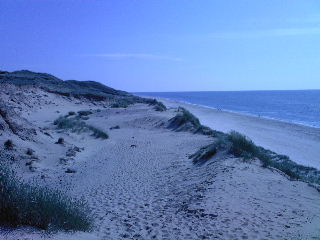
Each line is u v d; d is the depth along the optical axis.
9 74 68.50
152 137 23.53
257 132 33.00
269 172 11.29
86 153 17.03
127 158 16.25
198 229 6.77
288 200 8.27
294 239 5.86
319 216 7.09
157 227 7.26
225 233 6.38
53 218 5.93
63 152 15.80
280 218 6.98
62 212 6.27
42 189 6.92
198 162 13.75
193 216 7.57
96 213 8.45
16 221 5.43
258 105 97.06
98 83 88.50
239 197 8.39
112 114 36.66
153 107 41.41
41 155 14.34
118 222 7.75
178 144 20.02
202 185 9.85
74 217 6.47
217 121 42.88
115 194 10.30
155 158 16.20
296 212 7.35
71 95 52.94
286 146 25.36
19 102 37.44
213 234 6.41
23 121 16.86
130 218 8.02
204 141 19.81
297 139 29.02
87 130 23.22
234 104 102.12
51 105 43.41
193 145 19.05
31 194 6.15
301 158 20.83
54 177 12.22
